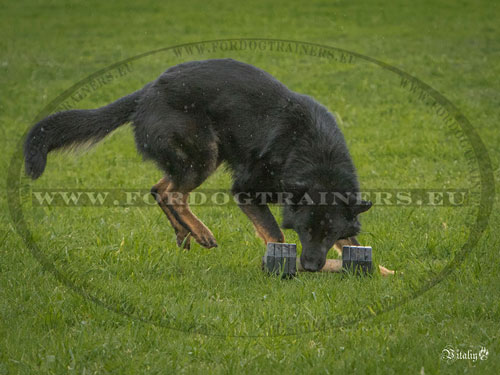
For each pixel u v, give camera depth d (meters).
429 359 4.35
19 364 4.29
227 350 4.59
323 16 24.75
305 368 4.32
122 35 22.77
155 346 4.65
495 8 25.27
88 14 26.23
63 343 4.54
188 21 24.52
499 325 4.95
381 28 22.77
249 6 27.05
